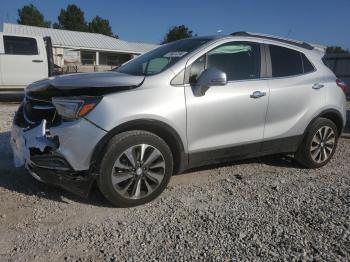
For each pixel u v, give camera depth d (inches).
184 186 181.3
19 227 138.9
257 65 189.2
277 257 122.4
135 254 123.3
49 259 120.1
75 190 150.1
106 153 147.3
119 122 147.5
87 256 122.0
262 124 188.2
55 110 150.5
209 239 132.8
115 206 156.4
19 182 179.3
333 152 223.0
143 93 154.6
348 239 133.6
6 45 479.8
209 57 174.2
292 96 196.4
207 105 168.1
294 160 225.5
